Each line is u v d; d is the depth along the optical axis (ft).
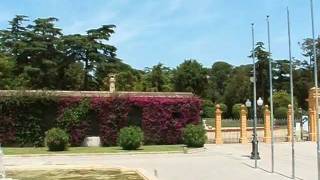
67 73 238.07
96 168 87.71
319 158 60.13
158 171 84.79
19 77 220.84
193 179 74.38
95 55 241.35
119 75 246.68
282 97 227.81
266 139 153.58
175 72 294.25
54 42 238.07
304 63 261.24
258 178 74.64
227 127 180.34
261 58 245.86
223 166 92.63
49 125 135.23
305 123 170.09
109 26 250.37
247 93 262.26
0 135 132.77
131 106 139.95
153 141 140.77
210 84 304.50
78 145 135.13
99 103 137.39
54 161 102.42
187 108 143.64
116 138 137.28
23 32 243.60
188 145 130.31
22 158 106.83
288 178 74.13
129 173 80.74
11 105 133.39
